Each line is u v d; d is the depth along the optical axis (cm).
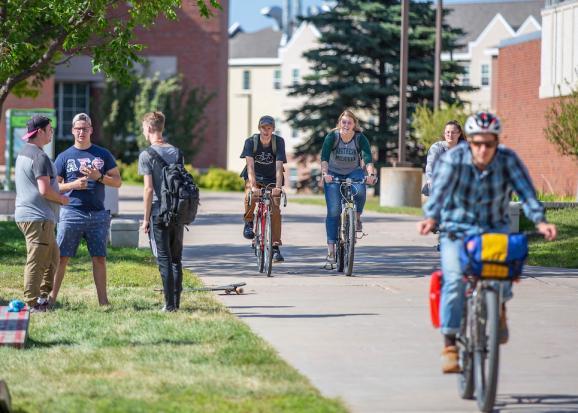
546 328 2612
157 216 2731
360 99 12862
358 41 12875
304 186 13662
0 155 11506
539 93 7856
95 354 2184
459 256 1781
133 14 4441
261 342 2339
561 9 7450
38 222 2758
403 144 8481
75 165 2812
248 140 3666
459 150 1788
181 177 2711
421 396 1884
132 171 12150
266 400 1798
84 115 2842
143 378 1964
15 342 2250
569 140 6375
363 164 3753
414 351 2297
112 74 4531
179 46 13850
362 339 2434
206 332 2441
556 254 4300
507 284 1812
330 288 3331
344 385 1967
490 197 1795
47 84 11800
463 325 1830
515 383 2002
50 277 2839
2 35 4412
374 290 3294
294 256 4322
